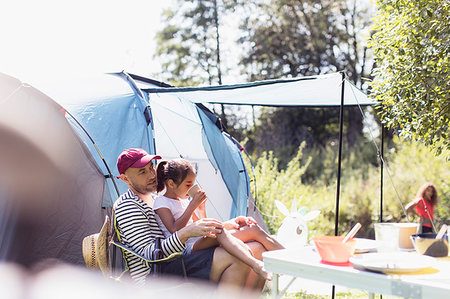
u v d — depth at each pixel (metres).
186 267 2.77
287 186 8.90
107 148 3.88
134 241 2.73
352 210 10.30
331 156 14.59
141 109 4.25
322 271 1.90
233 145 5.88
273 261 2.09
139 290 2.63
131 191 2.91
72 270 3.37
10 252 3.38
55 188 3.59
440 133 3.55
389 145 14.13
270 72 18.70
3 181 3.54
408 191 10.00
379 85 3.81
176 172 3.03
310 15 18.22
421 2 3.42
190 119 5.12
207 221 2.71
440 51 3.35
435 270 1.81
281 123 17.84
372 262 1.85
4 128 3.60
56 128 3.71
